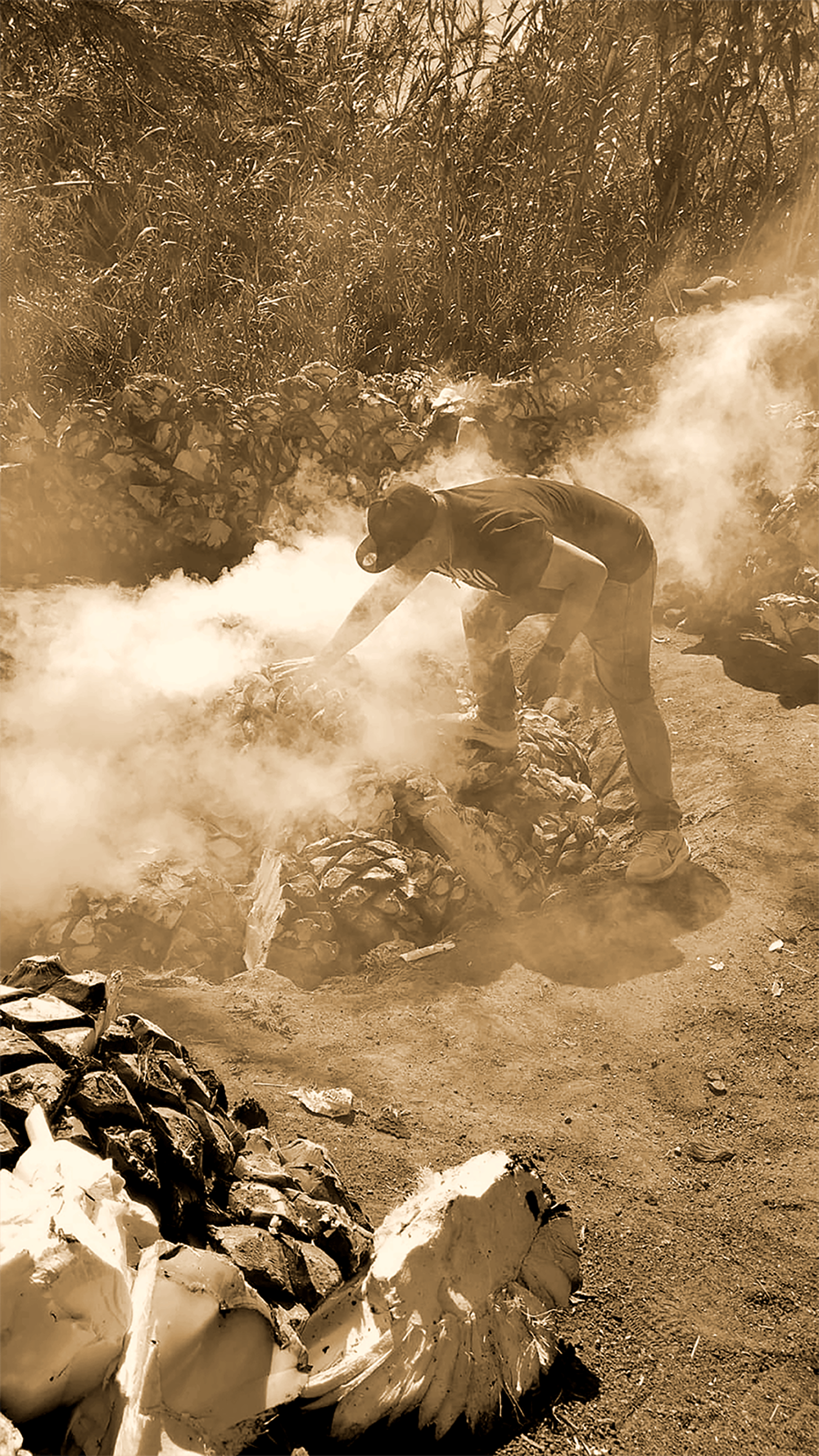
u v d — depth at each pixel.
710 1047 3.08
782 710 4.77
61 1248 1.52
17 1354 1.48
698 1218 2.53
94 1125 1.95
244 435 5.36
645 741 3.79
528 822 4.05
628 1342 2.20
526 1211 2.12
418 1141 2.63
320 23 8.02
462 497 3.35
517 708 4.31
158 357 5.92
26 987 2.28
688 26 7.80
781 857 3.89
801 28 8.04
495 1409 1.94
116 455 5.11
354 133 7.62
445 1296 1.94
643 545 3.61
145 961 3.57
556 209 7.88
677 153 8.10
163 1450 1.54
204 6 6.59
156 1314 1.60
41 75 6.49
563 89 7.87
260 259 6.82
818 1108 2.89
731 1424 2.06
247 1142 2.35
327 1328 1.87
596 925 3.62
